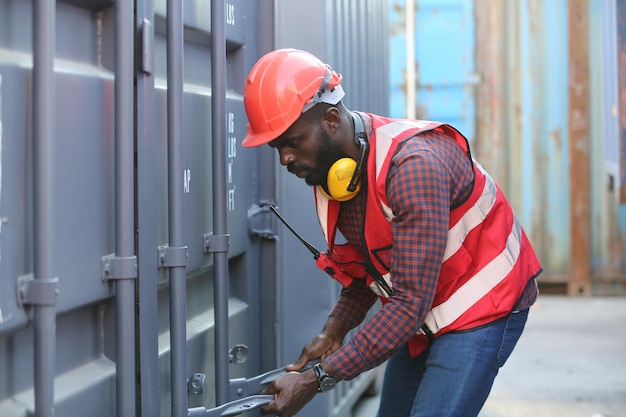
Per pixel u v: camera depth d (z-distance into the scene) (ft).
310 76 6.70
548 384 16.34
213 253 7.41
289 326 9.51
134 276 5.82
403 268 6.53
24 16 5.11
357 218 7.16
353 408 13.91
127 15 5.68
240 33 8.70
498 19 24.39
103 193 5.86
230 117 8.35
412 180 6.46
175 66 6.43
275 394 6.79
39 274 4.88
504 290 7.14
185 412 6.57
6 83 4.80
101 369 6.01
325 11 9.46
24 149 4.99
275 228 9.31
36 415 4.92
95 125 5.76
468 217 7.04
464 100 24.71
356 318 8.05
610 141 23.67
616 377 16.75
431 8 24.57
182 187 6.55
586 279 24.64
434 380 7.00
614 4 22.74
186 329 7.02
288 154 6.83
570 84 24.21
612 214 24.40
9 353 5.03
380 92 14.20
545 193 24.62
